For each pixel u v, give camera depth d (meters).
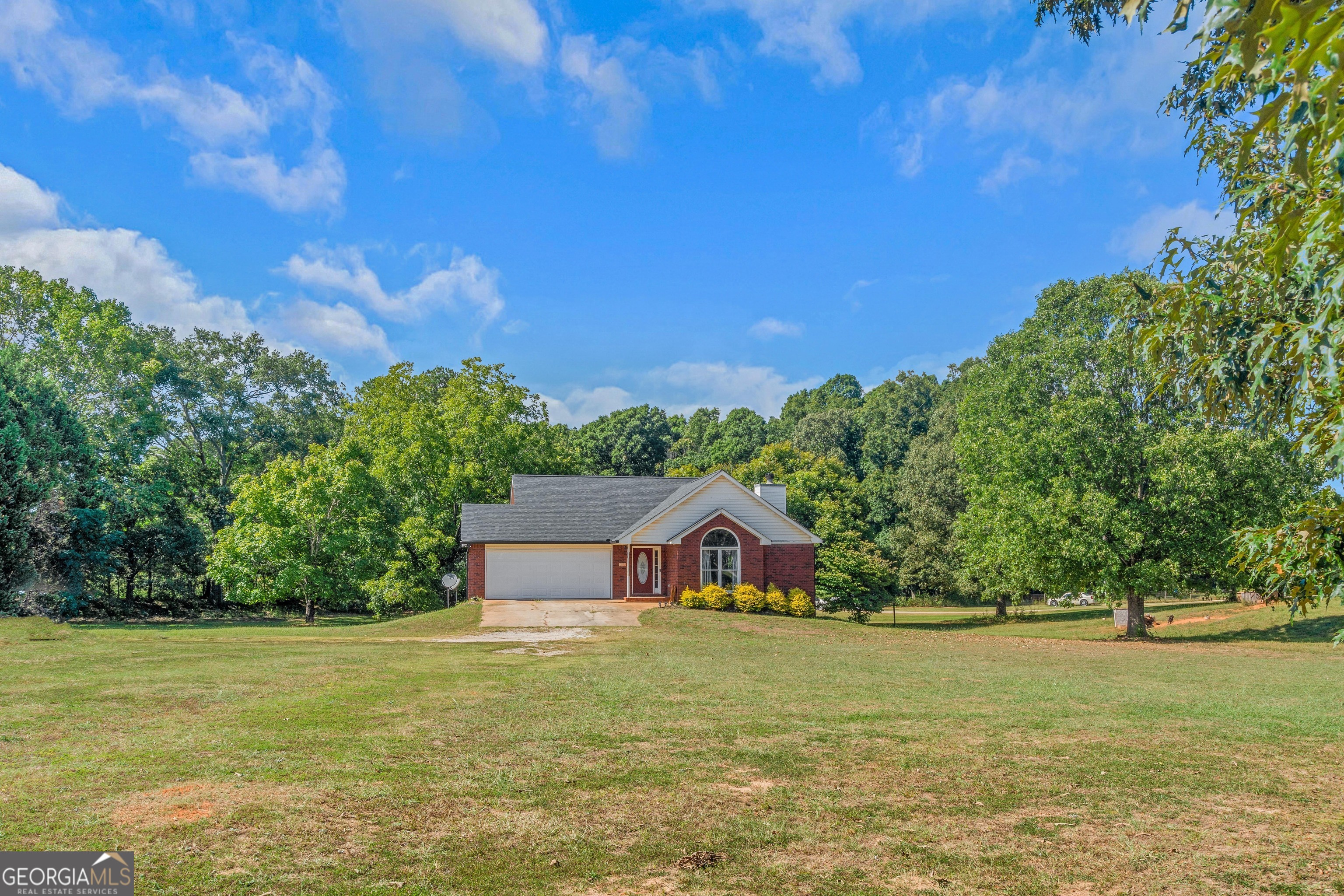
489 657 19.48
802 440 81.81
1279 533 5.04
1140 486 30.22
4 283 42.12
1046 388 33.81
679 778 8.38
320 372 66.56
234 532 40.00
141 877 5.43
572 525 37.66
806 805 7.58
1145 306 5.87
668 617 29.31
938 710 12.61
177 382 52.75
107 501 41.88
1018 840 6.74
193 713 11.10
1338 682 16.70
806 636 27.03
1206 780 8.64
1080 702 13.69
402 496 45.69
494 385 52.34
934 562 51.19
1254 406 5.66
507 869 5.89
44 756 8.42
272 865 5.74
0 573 32.66
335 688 13.65
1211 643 27.30
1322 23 2.42
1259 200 4.98
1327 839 6.85
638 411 89.56
